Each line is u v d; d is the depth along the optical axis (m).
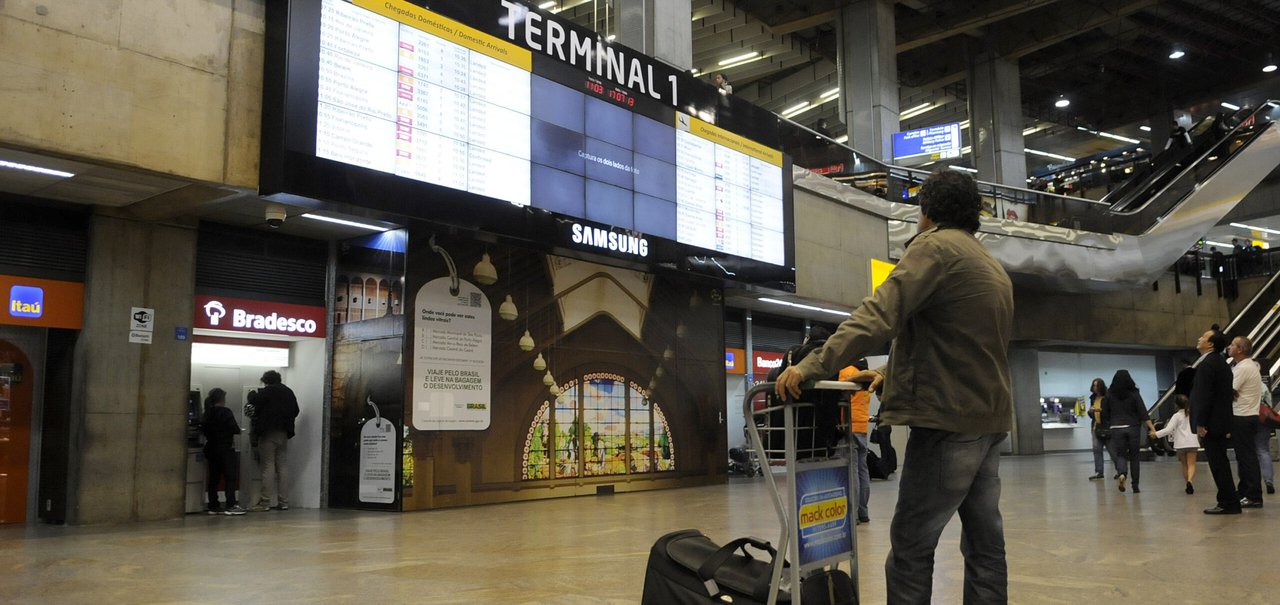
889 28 23.91
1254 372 8.48
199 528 7.93
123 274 8.69
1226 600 4.09
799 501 2.70
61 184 7.73
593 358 11.76
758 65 29.30
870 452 11.38
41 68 6.70
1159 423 19.27
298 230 9.95
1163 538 6.35
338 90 8.27
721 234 13.00
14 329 8.55
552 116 10.52
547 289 11.22
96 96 6.97
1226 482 7.91
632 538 6.83
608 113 11.29
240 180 7.81
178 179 7.53
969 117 29.28
